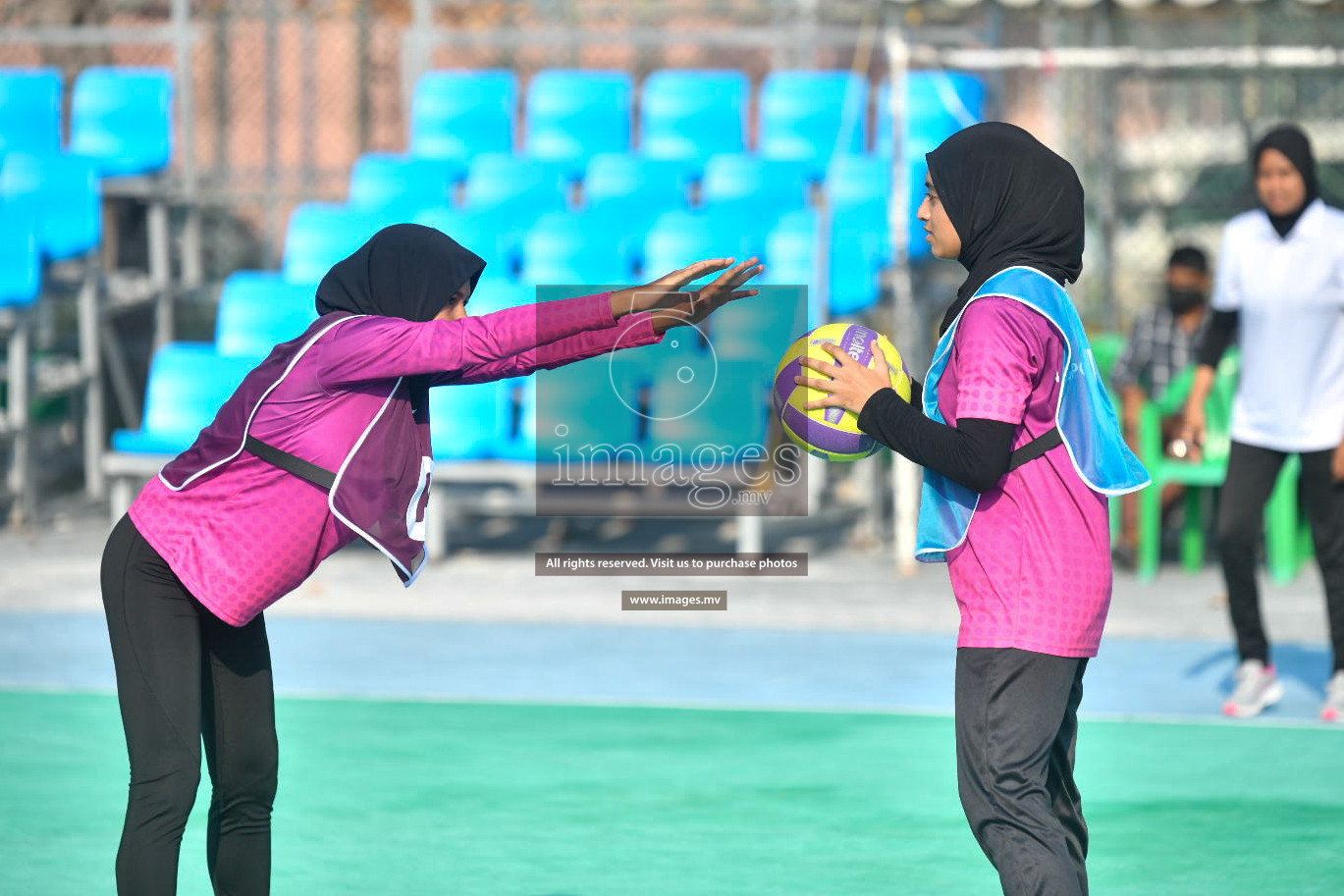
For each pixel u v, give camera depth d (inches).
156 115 1368.1
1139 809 597.3
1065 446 391.2
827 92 1386.6
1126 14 1144.8
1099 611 393.7
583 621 956.6
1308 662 833.5
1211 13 1142.3
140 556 411.8
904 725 721.6
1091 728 712.4
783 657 861.2
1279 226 703.7
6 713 745.6
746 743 693.9
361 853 552.4
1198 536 1044.5
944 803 609.0
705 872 531.8
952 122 1221.7
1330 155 1330.0
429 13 1389.0
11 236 1184.8
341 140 1609.3
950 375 396.2
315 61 1600.6
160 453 1089.4
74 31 1395.2
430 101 1400.1
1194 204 1309.1
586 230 1184.8
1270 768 649.0
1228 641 885.2
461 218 1211.9
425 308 407.8
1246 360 710.5
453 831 576.1
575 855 550.6
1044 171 397.7
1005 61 1010.7
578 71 1574.8
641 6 1566.2
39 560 1106.7
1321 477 706.8
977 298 387.2
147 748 406.0
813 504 1208.8
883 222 1203.9
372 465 406.6
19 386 1190.3
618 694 782.5
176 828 404.8
